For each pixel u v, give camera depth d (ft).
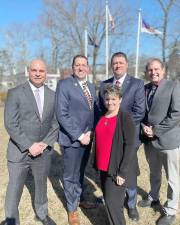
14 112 11.77
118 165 11.25
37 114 12.06
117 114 11.44
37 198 13.38
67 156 13.76
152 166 14.57
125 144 11.12
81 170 14.28
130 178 11.46
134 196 14.02
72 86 13.29
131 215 14.08
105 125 11.57
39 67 11.78
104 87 12.41
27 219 14.21
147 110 13.61
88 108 13.48
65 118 13.07
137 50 59.06
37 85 12.07
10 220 12.37
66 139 13.56
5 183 18.20
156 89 13.34
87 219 14.23
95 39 120.06
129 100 13.21
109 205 11.43
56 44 129.08
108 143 11.40
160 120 13.23
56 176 19.45
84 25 120.88
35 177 13.01
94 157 12.09
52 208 15.28
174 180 13.46
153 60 13.30
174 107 12.76
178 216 14.34
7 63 128.36
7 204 12.39
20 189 12.54
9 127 11.81
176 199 13.61
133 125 11.18
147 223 13.89
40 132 12.28
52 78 97.86
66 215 14.67
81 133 13.32
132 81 13.42
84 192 16.93
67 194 14.01
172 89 12.87
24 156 12.23
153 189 15.05
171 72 87.40
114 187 11.38
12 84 122.52
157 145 13.37
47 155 12.82
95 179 18.69
